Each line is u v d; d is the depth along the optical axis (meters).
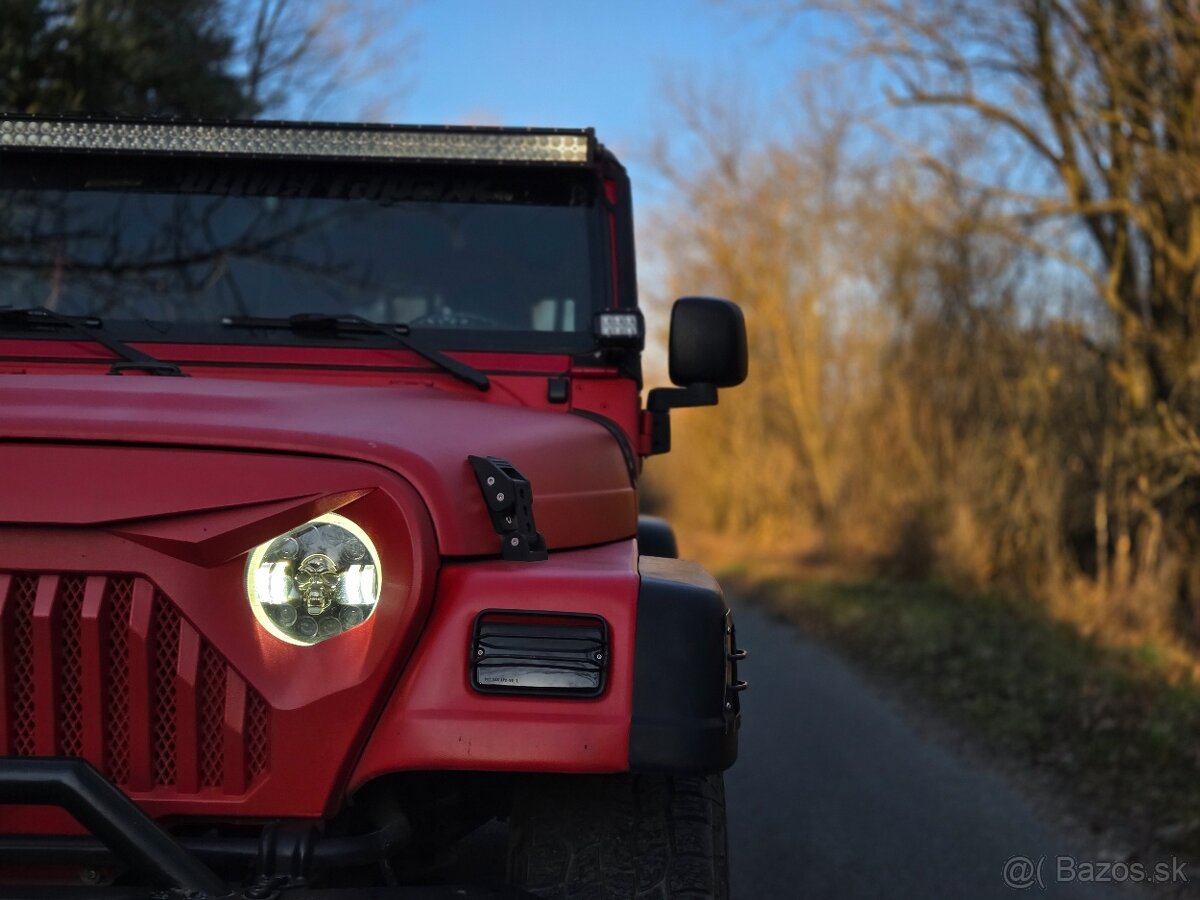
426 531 2.27
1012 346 13.80
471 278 3.50
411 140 3.48
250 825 2.25
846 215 19.66
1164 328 11.84
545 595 2.29
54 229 3.51
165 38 9.52
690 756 2.22
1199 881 5.08
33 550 2.20
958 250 14.18
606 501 2.96
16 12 8.27
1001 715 8.23
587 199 3.59
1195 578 11.52
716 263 27.44
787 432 26.73
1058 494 12.78
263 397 2.51
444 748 2.21
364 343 3.32
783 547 24.47
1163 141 11.23
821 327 23.70
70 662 2.20
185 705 2.20
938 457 15.67
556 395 3.34
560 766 2.21
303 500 2.24
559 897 2.37
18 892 2.08
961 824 5.88
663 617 2.30
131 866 2.09
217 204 3.54
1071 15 11.30
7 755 2.18
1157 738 7.09
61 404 2.33
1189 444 10.79
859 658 11.18
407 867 2.64
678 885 2.37
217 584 2.22
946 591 13.98
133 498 2.20
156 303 3.43
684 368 3.53
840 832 5.68
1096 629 11.07
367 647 2.22
